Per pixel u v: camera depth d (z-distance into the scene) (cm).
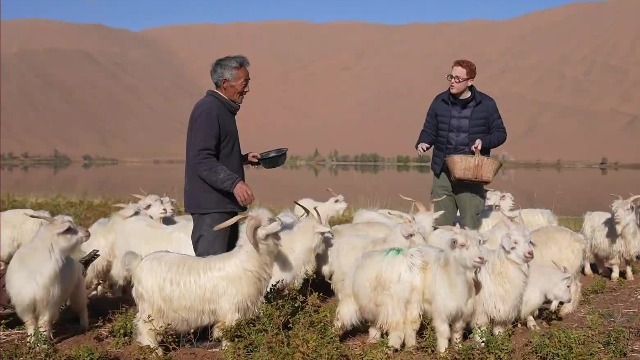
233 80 768
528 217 1193
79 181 4212
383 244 915
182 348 750
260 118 9975
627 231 1107
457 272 743
